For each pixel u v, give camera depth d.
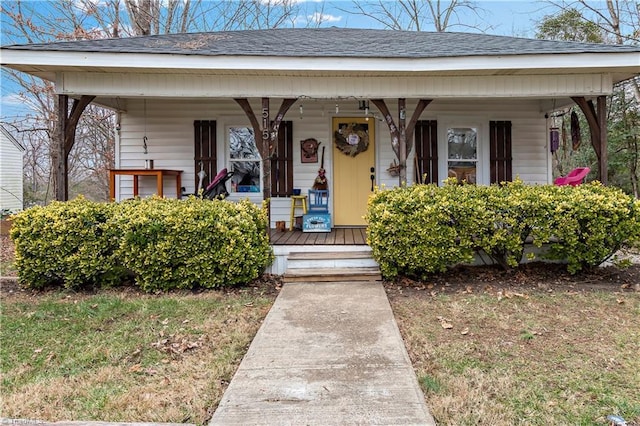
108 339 3.57
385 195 5.50
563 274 5.54
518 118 8.12
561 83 5.93
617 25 12.72
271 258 5.70
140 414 2.39
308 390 2.58
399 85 6.04
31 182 19.23
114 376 2.89
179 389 2.68
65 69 5.61
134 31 13.59
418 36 8.12
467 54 5.45
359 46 6.38
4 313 4.29
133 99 7.96
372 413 2.31
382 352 3.15
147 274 5.09
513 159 8.15
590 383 2.67
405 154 6.06
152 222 5.06
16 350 3.37
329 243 5.99
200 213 5.18
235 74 5.89
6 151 16.30
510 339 3.42
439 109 8.02
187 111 8.01
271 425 2.21
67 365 3.09
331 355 3.11
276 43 6.61
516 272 5.61
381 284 5.19
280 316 4.02
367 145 8.01
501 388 2.62
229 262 5.11
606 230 5.16
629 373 2.80
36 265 5.11
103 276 5.26
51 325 3.92
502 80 5.98
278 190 7.97
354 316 3.98
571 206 5.11
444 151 8.04
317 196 7.76
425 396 2.52
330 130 7.98
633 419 2.27
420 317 4.00
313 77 6.00
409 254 5.14
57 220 5.07
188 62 5.43
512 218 5.18
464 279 5.38
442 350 3.21
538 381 2.71
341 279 5.35
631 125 11.66
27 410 2.45
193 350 3.33
